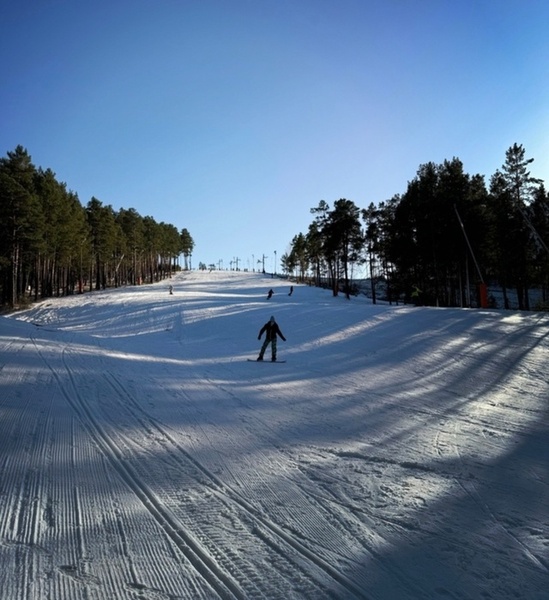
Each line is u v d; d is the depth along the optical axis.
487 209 37.44
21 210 41.25
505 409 8.89
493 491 5.07
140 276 86.69
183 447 6.28
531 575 3.46
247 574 3.35
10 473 5.09
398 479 5.34
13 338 17.94
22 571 3.27
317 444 6.62
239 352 17.95
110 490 4.78
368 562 3.57
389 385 11.12
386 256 47.25
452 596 3.18
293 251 94.75
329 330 21.81
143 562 3.46
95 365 12.79
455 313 23.52
